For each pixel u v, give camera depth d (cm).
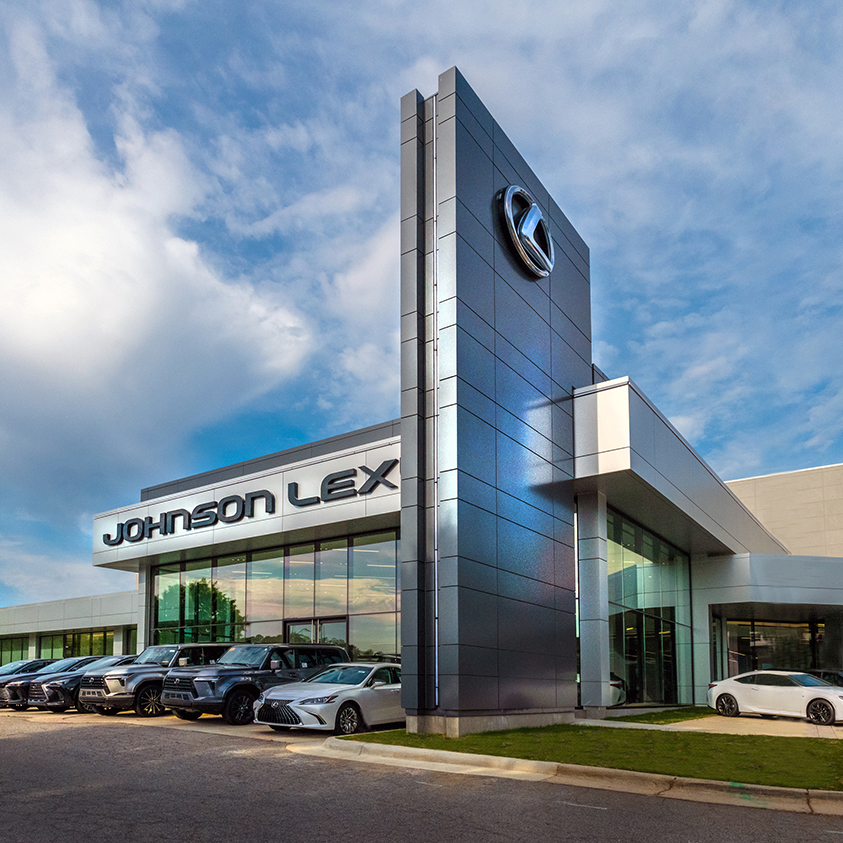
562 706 1934
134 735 1513
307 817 824
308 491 2402
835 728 1903
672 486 2361
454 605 1569
